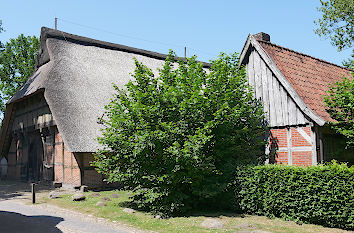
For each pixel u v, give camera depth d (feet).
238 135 37.65
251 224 29.35
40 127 66.44
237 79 38.55
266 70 44.93
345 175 27.35
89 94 61.77
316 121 37.52
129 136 36.09
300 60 50.98
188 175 34.47
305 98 40.57
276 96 43.14
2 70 116.67
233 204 35.24
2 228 30.30
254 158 39.37
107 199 44.01
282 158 41.65
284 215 31.09
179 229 28.30
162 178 32.94
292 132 41.01
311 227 28.14
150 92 36.32
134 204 40.04
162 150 34.71
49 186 62.08
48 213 37.45
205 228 28.50
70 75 63.57
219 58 40.34
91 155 55.42
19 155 77.66
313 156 38.37
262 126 43.42
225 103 35.58
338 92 39.40
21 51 118.52
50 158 63.41
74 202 42.37
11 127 82.28
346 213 27.04
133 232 28.32
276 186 31.55
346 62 66.23
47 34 72.23
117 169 37.17
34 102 70.44
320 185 28.55
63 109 55.26
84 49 74.69
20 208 40.98
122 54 81.51
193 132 35.70
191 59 40.06
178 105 35.73
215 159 37.78
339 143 43.78
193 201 36.88
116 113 37.91
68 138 51.62
